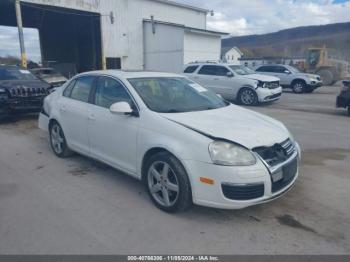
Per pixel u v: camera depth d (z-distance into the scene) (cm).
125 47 2561
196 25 3203
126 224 343
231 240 315
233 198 322
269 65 1923
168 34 2498
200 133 341
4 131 789
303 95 1711
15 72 980
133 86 427
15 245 305
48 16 2742
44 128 611
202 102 457
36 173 493
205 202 333
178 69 2484
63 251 297
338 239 317
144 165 391
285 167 351
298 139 714
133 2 2553
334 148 644
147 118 386
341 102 1035
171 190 361
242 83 1289
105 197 408
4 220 351
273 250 299
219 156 324
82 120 488
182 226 340
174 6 2914
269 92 1263
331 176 484
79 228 335
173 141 350
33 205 387
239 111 448
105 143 450
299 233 327
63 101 543
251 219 354
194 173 334
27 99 875
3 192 424
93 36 2772
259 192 329
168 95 439
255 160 328
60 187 439
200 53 2611
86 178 472
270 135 361
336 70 2384
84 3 2194
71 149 539
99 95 471
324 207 383
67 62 3341
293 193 422
